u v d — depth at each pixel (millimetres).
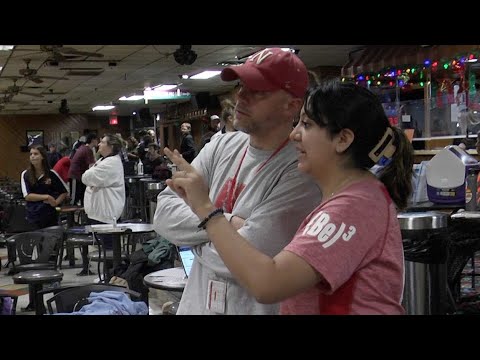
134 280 4449
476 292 4145
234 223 1427
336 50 9562
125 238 7422
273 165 1437
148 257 4531
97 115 24906
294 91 1373
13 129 23641
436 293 2855
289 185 1389
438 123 6379
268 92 1369
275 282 1032
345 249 1045
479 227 3186
